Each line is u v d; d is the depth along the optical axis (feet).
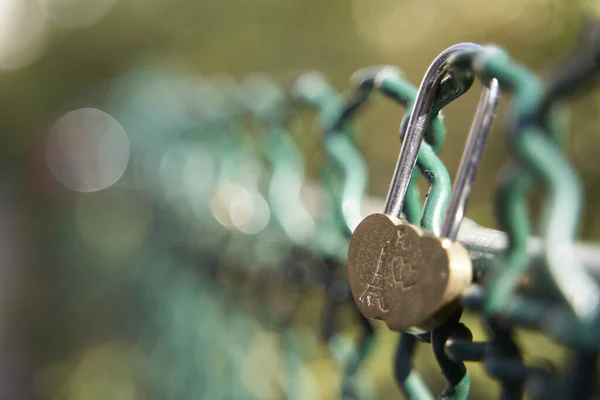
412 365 1.23
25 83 12.07
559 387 0.89
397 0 5.50
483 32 4.66
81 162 8.36
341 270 1.60
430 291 0.92
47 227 7.87
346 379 1.55
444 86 1.06
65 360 6.16
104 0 10.68
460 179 0.98
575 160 3.68
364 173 1.61
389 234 0.97
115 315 5.17
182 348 3.26
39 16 12.08
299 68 6.25
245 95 2.68
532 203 2.61
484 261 1.04
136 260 4.60
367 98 1.59
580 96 0.97
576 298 0.87
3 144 12.25
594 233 3.65
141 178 5.10
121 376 4.71
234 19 7.18
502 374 0.97
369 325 1.53
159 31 8.84
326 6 6.18
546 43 4.30
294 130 2.40
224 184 2.83
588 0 4.01
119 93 7.32
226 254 2.58
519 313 0.94
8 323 7.11
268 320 2.19
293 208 2.01
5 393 6.27
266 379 2.42
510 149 0.99
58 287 6.84
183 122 3.88
